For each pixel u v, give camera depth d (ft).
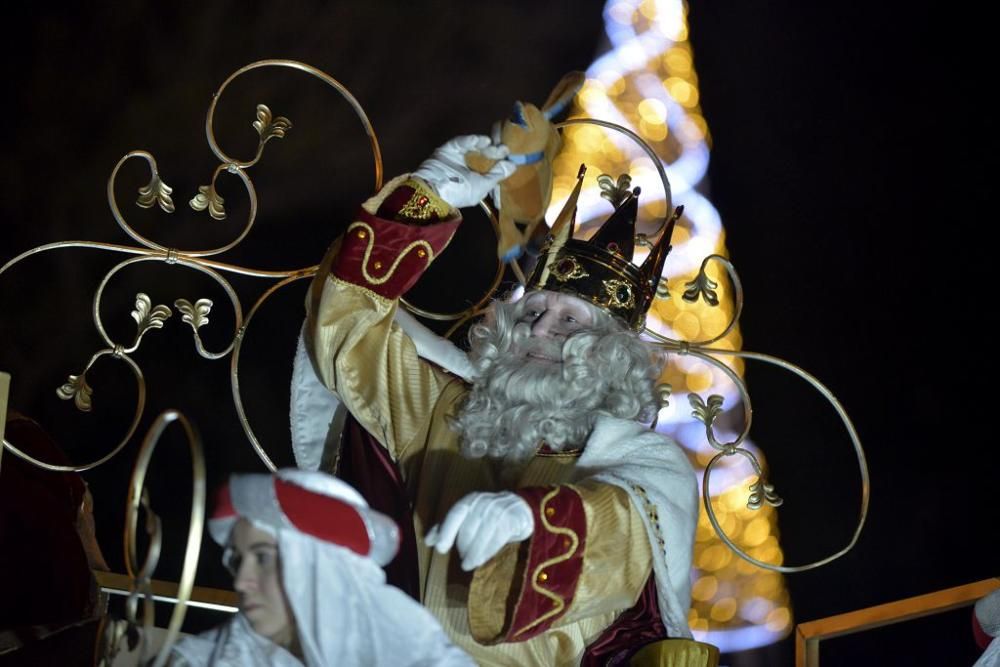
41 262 54.34
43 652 27.30
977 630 28.96
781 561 54.75
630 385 27.76
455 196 26.91
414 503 27.14
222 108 57.06
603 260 28.40
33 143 55.06
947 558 52.85
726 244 57.47
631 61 59.93
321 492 19.77
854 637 44.06
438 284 56.18
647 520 24.59
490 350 28.07
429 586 25.98
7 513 27.71
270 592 20.01
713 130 58.80
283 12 57.67
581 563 23.40
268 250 56.59
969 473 53.06
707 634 54.34
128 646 20.66
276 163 57.21
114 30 56.13
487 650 25.11
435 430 27.71
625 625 25.52
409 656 19.54
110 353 29.40
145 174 55.88
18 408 52.80
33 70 55.31
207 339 55.06
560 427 26.94
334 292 26.81
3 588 27.30
